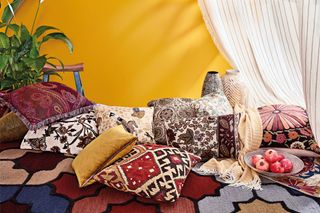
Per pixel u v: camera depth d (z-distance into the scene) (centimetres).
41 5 251
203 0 239
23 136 191
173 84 297
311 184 144
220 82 232
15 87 224
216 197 138
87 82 273
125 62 278
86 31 263
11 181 150
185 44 291
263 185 146
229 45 233
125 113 194
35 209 132
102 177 142
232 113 193
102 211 130
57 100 190
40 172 158
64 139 178
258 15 208
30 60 209
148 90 290
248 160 162
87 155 156
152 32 279
